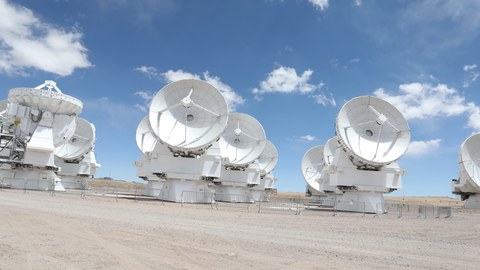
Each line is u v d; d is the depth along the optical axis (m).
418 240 18.91
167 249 12.12
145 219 20.50
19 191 38.00
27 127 43.56
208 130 40.78
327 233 19.80
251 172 58.22
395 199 124.69
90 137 62.38
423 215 39.47
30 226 14.63
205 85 41.38
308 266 10.91
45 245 11.38
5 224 14.66
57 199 30.59
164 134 39.44
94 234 13.88
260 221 24.06
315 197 66.00
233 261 11.02
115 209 25.53
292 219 26.98
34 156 43.00
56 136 44.59
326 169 46.34
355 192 41.75
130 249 11.73
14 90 44.00
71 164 61.53
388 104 42.03
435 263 12.55
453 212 48.12
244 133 58.41
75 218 18.11
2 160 41.84
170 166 40.66
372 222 27.89
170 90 40.84
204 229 17.80
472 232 23.92
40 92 43.38
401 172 41.25
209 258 11.21
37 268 8.91
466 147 58.81
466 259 13.71
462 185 58.97
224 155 56.53
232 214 28.28
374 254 13.70
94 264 9.62
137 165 53.72
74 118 46.44
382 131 42.41
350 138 41.25
